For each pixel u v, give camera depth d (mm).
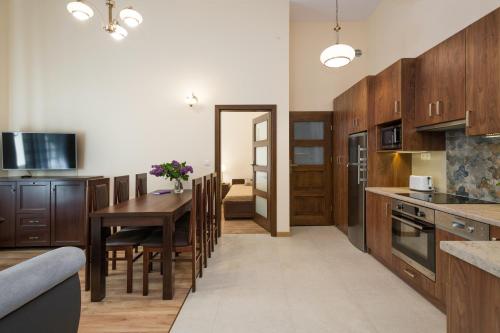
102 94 4293
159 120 4340
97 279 2381
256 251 3631
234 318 2102
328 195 5086
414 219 2449
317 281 2725
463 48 2133
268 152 4527
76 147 4164
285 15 4355
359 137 3697
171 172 3613
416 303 2299
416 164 3389
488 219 1655
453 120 2289
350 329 1954
